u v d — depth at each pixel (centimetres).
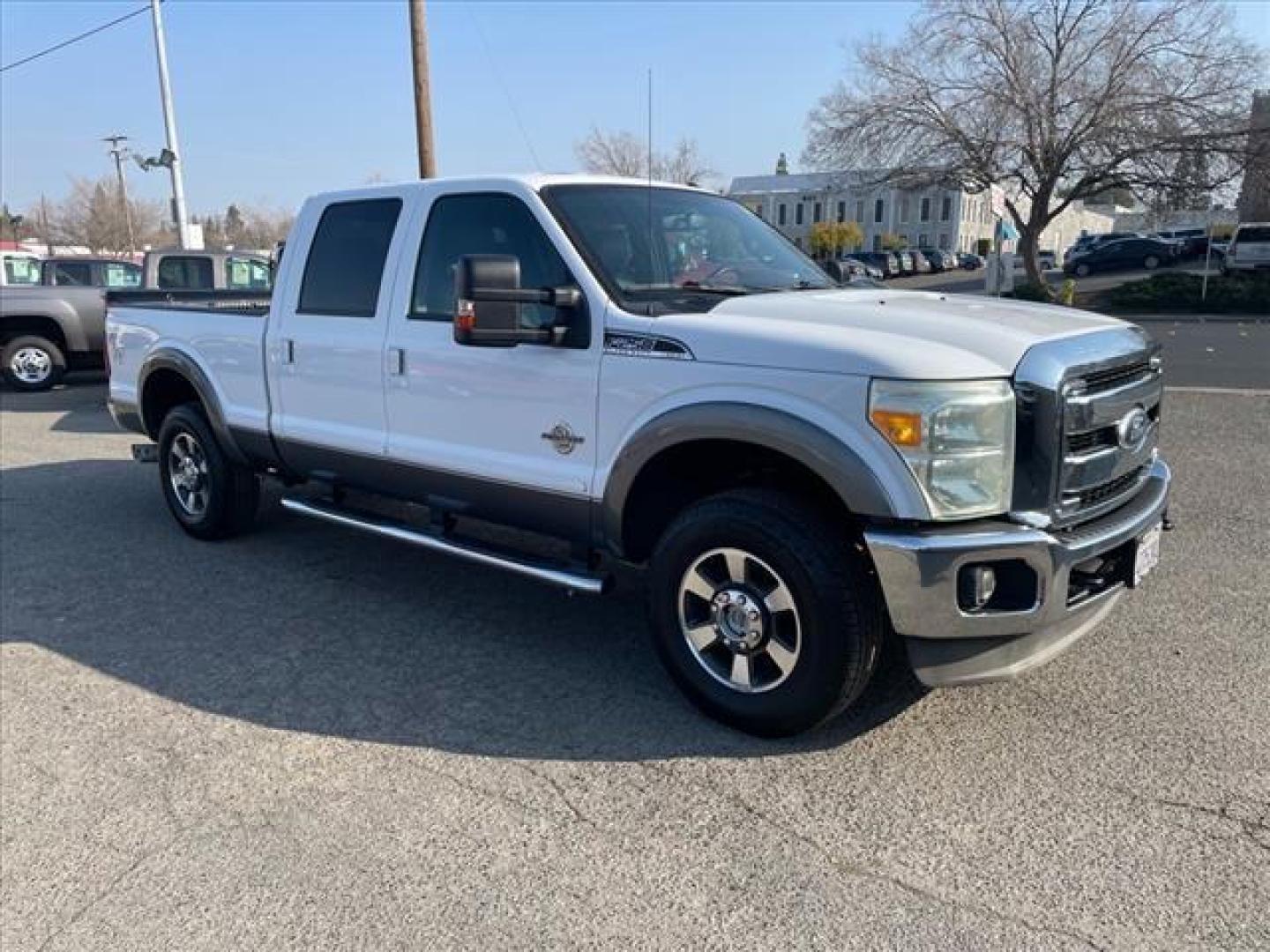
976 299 416
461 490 443
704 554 358
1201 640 432
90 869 293
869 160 2858
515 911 269
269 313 529
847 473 315
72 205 8800
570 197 418
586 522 398
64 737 371
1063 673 402
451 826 309
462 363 427
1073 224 9806
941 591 308
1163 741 348
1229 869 279
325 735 368
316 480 529
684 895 274
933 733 357
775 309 366
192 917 271
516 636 459
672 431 354
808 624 334
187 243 2202
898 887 275
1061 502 323
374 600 509
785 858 289
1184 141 2505
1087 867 281
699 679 368
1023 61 2622
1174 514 627
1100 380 340
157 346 608
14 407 1230
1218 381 1271
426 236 452
